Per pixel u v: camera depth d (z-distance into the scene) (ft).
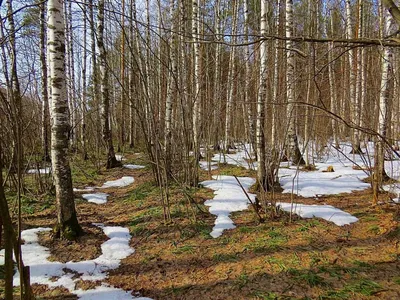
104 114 31.09
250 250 12.34
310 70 10.92
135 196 20.25
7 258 5.19
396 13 4.75
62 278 10.91
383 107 18.66
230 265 11.44
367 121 18.89
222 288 10.11
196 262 11.90
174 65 25.13
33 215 16.75
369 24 42.24
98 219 16.55
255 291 9.73
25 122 19.08
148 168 29.58
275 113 16.19
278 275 10.46
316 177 23.17
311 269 10.60
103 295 10.02
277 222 14.78
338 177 23.03
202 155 33.99
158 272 11.39
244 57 32.81
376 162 16.29
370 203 16.63
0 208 5.05
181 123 21.08
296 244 12.48
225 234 14.01
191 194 19.52
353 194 18.89
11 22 25.23
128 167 31.58
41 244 13.21
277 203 17.13
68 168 13.66
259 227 14.33
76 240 13.52
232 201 17.84
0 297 9.53
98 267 11.66
